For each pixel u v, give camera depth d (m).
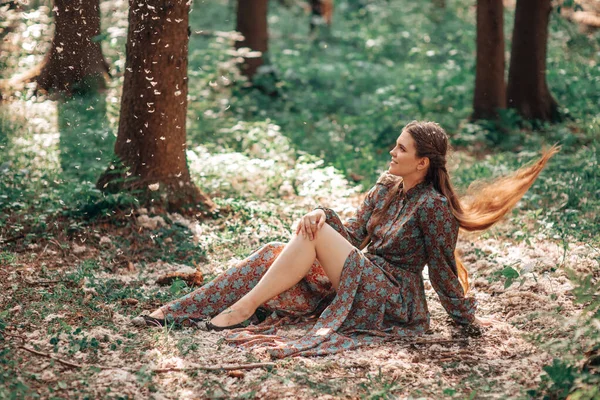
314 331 4.08
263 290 4.23
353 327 4.22
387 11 17.06
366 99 11.46
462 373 3.77
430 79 11.84
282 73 12.52
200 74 11.09
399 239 4.21
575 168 7.36
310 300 4.46
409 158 4.14
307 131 9.90
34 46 6.33
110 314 4.43
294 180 7.44
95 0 6.70
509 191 4.24
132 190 6.18
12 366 3.59
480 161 8.34
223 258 5.54
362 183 7.54
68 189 6.33
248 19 11.67
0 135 7.03
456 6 16.84
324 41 15.84
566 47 12.58
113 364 3.75
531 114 9.75
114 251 5.62
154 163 6.26
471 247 5.80
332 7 17.20
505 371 3.77
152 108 6.16
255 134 8.96
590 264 5.20
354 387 3.54
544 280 5.02
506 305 4.71
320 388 3.52
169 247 5.72
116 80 7.62
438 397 3.46
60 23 6.65
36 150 6.95
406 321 4.28
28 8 6.85
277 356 3.86
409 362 3.88
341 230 4.34
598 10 14.19
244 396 3.44
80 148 7.06
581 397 3.19
